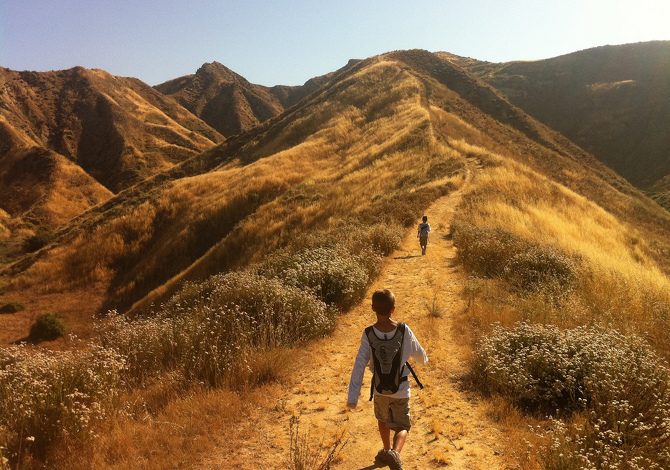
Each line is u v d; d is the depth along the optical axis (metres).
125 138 134.25
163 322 9.43
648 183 91.50
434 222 21.92
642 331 8.66
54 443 5.08
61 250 40.97
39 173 104.81
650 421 5.25
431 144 38.69
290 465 4.90
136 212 43.22
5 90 146.75
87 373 6.16
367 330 4.46
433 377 7.34
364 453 5.27
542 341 7.23
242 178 43.47
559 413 6.03
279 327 8.44
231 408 6.17
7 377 5.89
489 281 12.45
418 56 92.94
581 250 16.95
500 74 134.75
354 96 66.62
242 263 27.77
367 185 32.47
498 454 5.18
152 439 5.40
